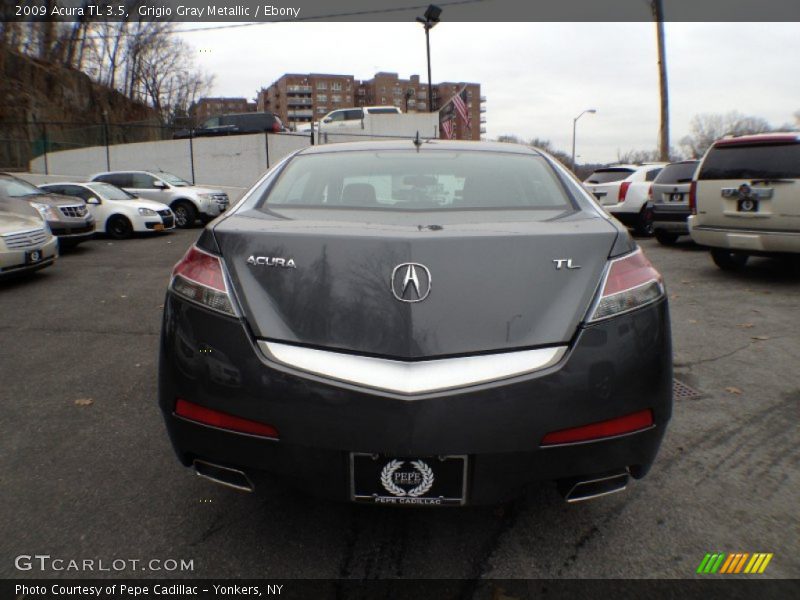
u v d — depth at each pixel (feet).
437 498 6.53
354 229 6.79
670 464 10.12
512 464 6.41
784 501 8.98
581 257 6.67
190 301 6.91
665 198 36.24
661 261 31.22
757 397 13.04
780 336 17.49
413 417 6.15
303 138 80.69
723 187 24.73
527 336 6.34
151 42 165.68
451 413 6.17
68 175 85.92
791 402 12.74
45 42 131.13
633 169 43.65
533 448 6.37
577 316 6.46
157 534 8.16
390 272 6.34
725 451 10.57
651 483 9.50
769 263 30.09
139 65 164.35
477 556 7.72
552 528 8.31
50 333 18.60
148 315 21.02
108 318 20.54
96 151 84.74
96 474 9.80
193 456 7.17
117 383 14.16
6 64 112.78
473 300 6.32
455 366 6.24
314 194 8.61
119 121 142.61
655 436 6.90
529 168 9.35
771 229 23.47
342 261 6.46
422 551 7.82
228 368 6.57
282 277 6.58
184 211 55.88
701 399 12.96
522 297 6.40
